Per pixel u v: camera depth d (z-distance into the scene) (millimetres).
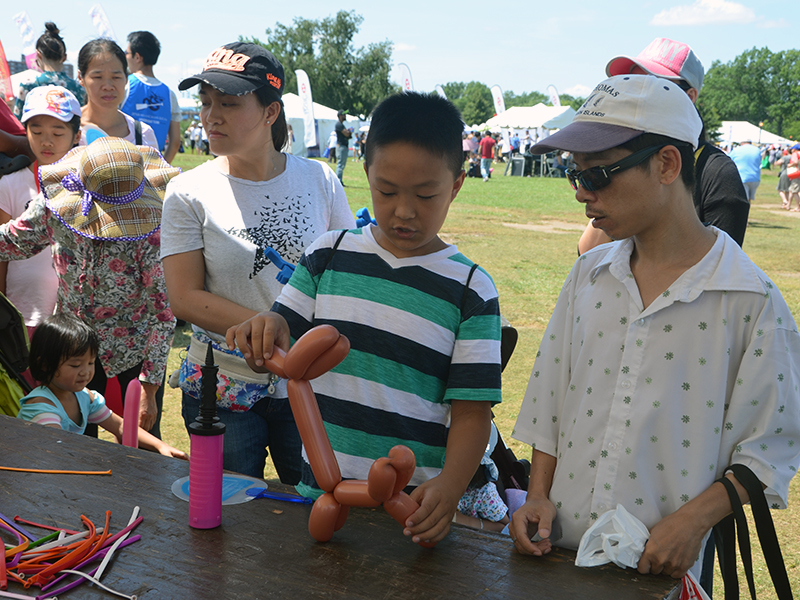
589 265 1548
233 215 2135
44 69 5293
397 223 1369
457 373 1454
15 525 1350
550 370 1568
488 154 25484
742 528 1290
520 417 1594
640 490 1384
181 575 1201
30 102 3004
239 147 2080
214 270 2145
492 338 1470
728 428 1350
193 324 2111
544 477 1535
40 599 1128
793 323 1359
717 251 1384
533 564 1274
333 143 29719
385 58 61781
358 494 1252
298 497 1515
